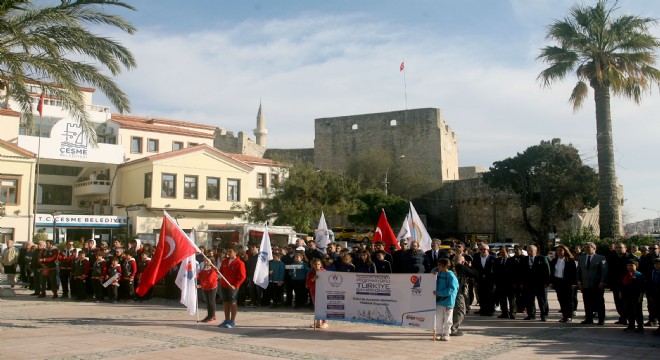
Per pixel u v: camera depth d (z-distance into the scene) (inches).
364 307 464.1
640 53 998.4
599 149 1030.4
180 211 1590.8
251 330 476.4
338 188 1630.2
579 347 403.2
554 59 1063.0
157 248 505.0
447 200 2495.1
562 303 547.8
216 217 1668.3
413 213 751.1
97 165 1674.5
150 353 368.8
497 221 2321.6
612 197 1013.8
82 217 1487.5
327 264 566.3
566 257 549.0
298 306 652.7
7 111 1541.6
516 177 1996.8
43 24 577.3
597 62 1010.7
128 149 1770.4
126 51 620.4
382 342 420.8
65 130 1552.7
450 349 393.7
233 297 490.3
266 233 633.6
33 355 358.3
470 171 3400.6
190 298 522.6
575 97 1080.8
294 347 395.5
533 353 379.9
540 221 1973.4
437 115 2795.3
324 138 3048.7
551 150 1958.7
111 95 633.6
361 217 2073.1
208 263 526.3
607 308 685.3
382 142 2901.1
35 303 695.7
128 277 720.3
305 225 1569.9
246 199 1727.4
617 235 1008.9
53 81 585.6
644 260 524.7
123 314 586.6
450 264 441.4
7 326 491.2
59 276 792.3
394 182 2513.5
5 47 545.3
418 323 438.9
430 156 2780.5
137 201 1604.3
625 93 1024.2
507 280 574.9
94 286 730.2
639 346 408.5
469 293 615.8
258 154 2906.0
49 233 1462.8
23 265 855.1
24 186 1428.4
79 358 350.0
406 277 448.8
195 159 1635.1
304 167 1640.0
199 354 366.3
